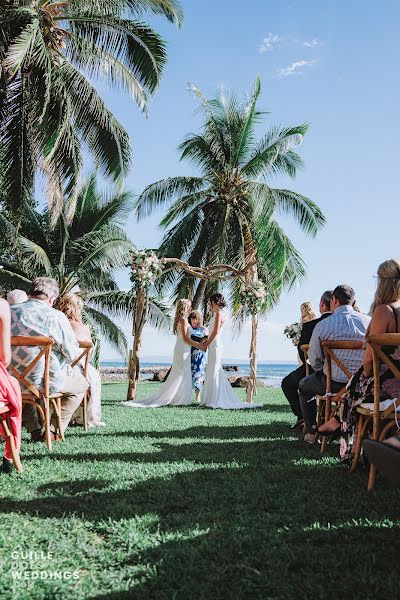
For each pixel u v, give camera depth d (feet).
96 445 16.21
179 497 10.43
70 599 6.31
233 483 11.63
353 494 10.80
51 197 50.67
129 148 54.70
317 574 6.84
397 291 12.19
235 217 76.28
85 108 51.90
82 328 20.26
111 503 10.05
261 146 71.82
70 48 53.36
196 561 7.31
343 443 13.76
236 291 71.51
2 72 47.98
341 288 16.83
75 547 7.87
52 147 48.24
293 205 71.87
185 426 21.40
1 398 12.20
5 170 53.01
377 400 11.57
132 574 6.95
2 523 8.89
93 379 21.31
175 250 75.05
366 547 7.77
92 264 77.30
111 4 54.13
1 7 48.21
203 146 74.13
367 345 12.33
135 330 36.58
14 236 60.49
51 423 18.40
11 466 12.53
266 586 6.60
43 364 15.97
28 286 72.38
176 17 54.95
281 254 67.62
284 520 9.07
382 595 6.33
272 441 17.66
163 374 89.10
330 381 15.94
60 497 10.41
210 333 32.32
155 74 53.31
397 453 7.02
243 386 80.94
